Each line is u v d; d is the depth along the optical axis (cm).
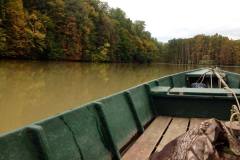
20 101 1405
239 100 520
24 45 4231
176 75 906
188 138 242
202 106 539
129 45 7144
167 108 552
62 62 4972
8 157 194
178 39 10606
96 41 5994
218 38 9688
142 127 440
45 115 1144
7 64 3519
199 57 10012
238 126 275
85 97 1619
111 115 359
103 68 4488
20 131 213
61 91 1795
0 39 3847
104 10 7081
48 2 4884
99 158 300
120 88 2097
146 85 554
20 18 4125
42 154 219
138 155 347
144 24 8425
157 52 9281
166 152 255
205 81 1005
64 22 5053
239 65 9281
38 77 2475
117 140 350
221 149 243
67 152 253
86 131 295
